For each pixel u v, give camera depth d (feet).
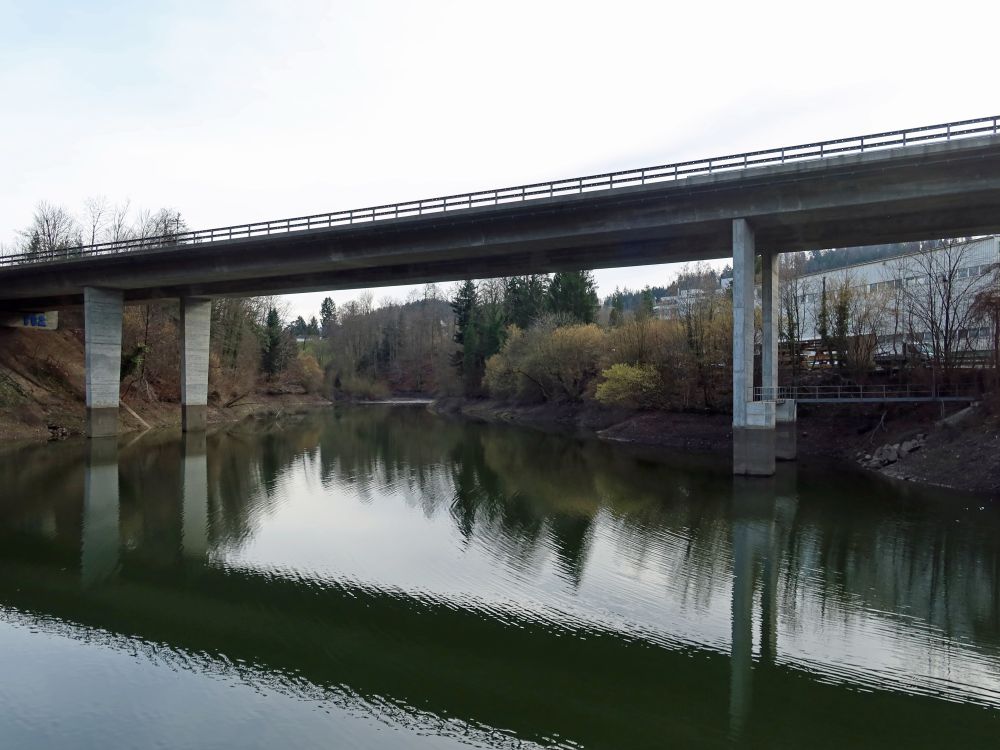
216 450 149.07
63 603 53.11
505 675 40.55
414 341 494.18
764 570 59.77
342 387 440.04
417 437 183.11
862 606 51.47
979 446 98.27
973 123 88.07
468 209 122.21
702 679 39.91
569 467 122.31
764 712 36.14
